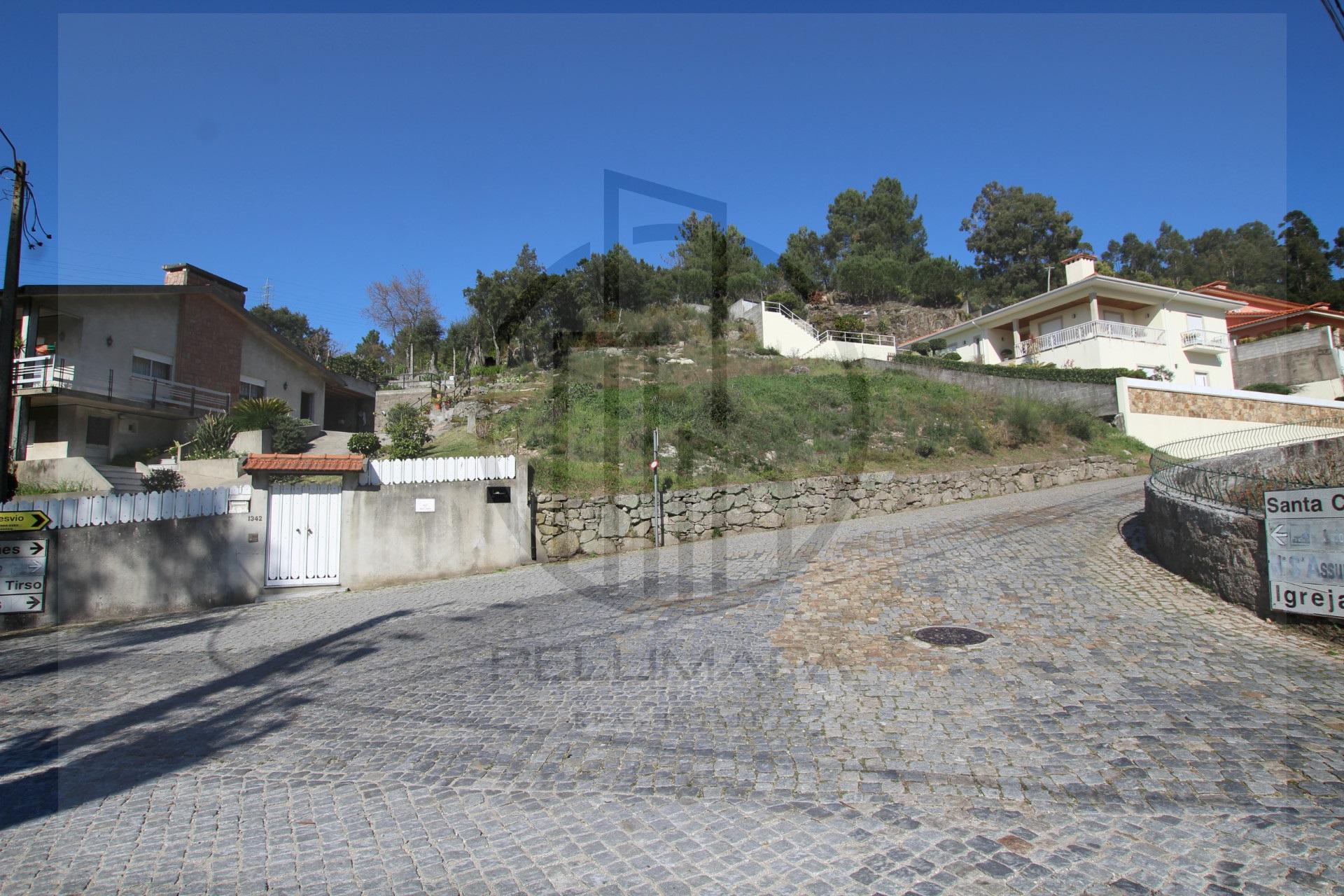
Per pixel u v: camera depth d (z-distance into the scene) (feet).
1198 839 12.09
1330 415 84.23
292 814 14.51
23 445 70.08
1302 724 16.24
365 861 12.62
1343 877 10.89
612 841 12.98
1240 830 12.28
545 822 13.80
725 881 11.57
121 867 12.60
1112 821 12.78
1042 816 13.10
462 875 12.09
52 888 11.95
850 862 11.94
